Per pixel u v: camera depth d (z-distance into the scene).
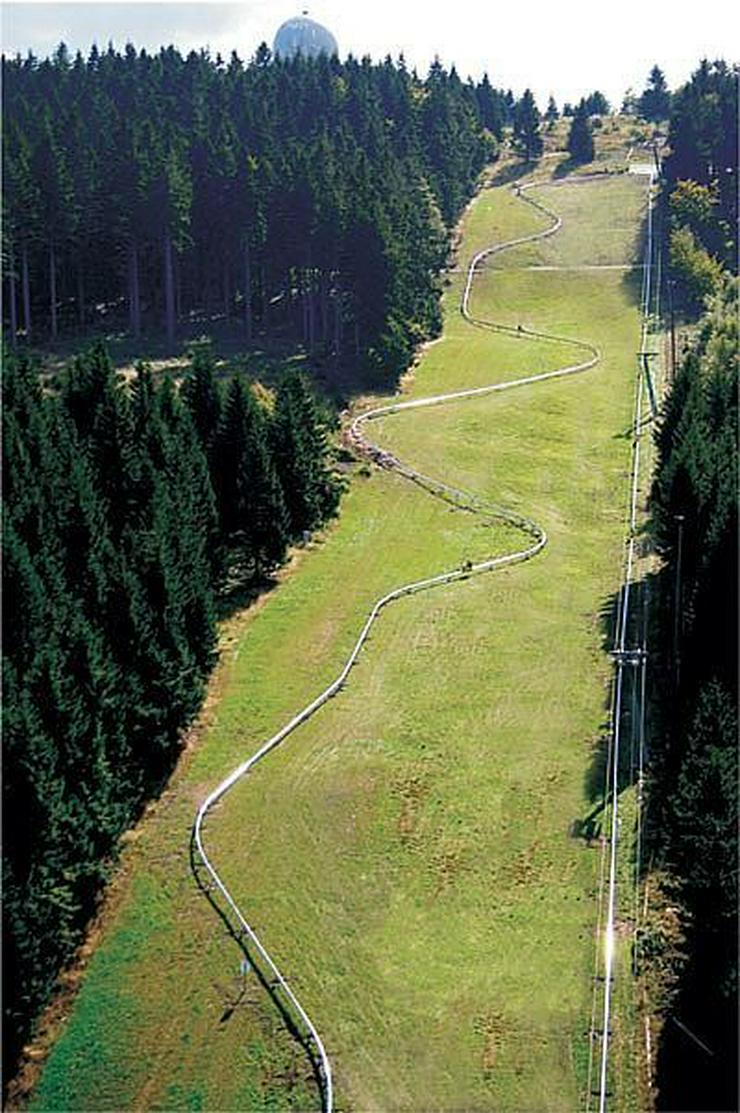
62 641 36.19
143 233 84.69
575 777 38.88
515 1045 28.73
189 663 40.34
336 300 86.94
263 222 87.19
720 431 52.78
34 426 49.62
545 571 54.34
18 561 36.50
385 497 63.75
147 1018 29.95
